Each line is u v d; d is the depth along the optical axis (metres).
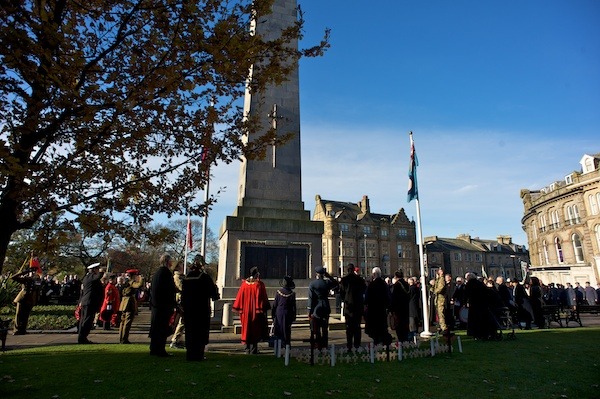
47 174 4.88
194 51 5.30
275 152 16.67
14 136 4.87
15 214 4.83
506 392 5.35
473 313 10.77
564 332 12.38
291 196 16.45
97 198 5.47
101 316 13.68
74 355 7.41
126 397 4.57
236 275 14.53
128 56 5.51
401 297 9.60
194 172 6.07
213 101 6.11
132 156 5.97
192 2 4.94
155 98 5.41
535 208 48.84
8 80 4.57
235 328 12.40
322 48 6.42
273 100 16.97
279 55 6.25
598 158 40.56
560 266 42.09
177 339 9.50
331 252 65.62
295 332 12.64
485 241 96.31
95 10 5.09
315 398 4.71
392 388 5.31
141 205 5.75
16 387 4.97
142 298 22.95
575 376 6.36
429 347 8.65
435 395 5.07
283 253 15.16
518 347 9.11
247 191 16.05
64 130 5.42
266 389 5.01
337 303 16.89
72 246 38.75
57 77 4.35
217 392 4.82
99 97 5.14
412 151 14.20
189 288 7.15
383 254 70.56
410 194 13.73
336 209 71.12
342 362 7.04
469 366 6.89
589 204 39.31
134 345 9.31
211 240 68.69
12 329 13.11
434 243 84.94
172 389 4.91
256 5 5.77
